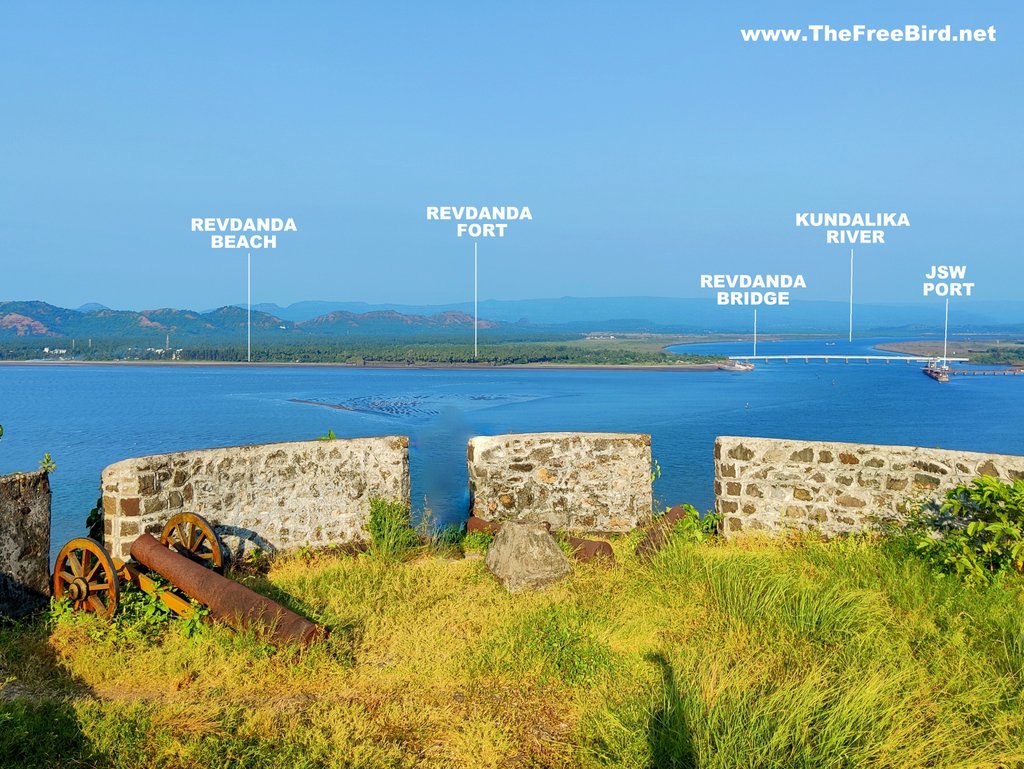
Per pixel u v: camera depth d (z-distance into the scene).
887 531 9.59
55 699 6.14
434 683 6.45
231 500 9.92
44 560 8.84
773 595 7.39
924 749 5.04
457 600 8.27
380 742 5.51
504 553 8.92
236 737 5.51
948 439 71.50
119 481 9.01
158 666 6.73
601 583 8.61
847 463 9.91
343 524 10.86
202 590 7.55
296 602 8.20
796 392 131.62
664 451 55.12
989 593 7.35
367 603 8.21
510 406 104.25
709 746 5.07
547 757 5.39
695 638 7.00
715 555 8.99
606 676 6.39
